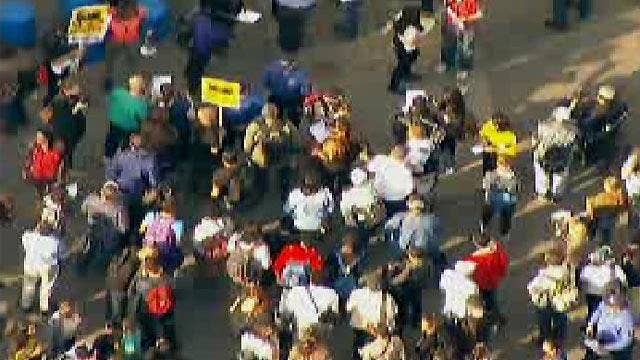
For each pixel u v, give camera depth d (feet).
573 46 360.69
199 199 318.45
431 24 345.72
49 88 327.47
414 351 280.51
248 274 288.10
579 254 290.15
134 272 286.05
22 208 320.50
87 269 306.96
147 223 293.84
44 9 346.13
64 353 281.13
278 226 307.17
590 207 302.45
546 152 317.63
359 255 296.92
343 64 352.90
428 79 349.00
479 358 277.85
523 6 368.07
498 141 309.22
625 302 282.97
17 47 331.77
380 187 301.84
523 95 348.18
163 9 342.64
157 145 306.35
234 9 339.77
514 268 313.53
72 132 314.96
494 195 309.63
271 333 280.51
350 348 297.74
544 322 291.99
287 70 321.11
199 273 304.91
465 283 283.18
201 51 334.85
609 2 369.09
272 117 310.24
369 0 366.63
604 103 321.73
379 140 336.08
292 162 311.27
